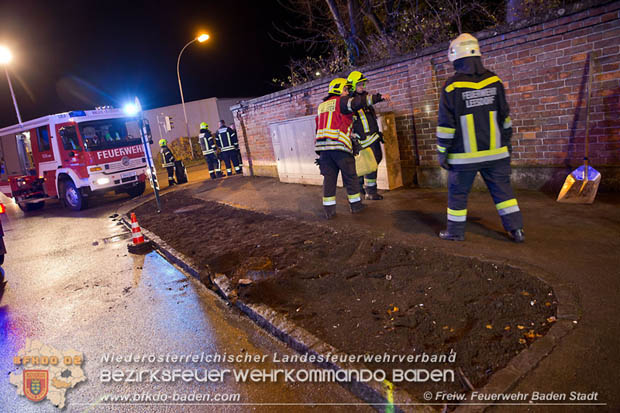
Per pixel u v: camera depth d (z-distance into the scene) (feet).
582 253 12.39
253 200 29.50
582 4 16.61
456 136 13.78
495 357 8.58
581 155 18.25
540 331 9.20
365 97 18.53
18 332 14.46
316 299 12.63
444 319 10.34
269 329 11.70
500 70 19.90
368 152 21.90
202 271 16.81
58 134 40.32
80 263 22.09
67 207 45.50
